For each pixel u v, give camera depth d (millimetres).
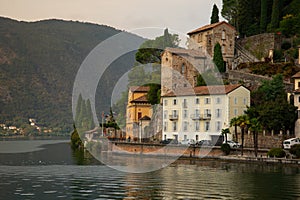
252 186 66688
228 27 144625
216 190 63250
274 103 105562
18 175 77125
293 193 61844
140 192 61188
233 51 144625
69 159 104688
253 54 144250
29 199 57594
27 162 99688
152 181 70000
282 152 94562
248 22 156000
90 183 68000
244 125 100062
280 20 151250
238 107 113500
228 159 97250
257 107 107438
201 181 70750
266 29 151250
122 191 61594
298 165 89125
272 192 62562
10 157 114938
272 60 137750
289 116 103375
